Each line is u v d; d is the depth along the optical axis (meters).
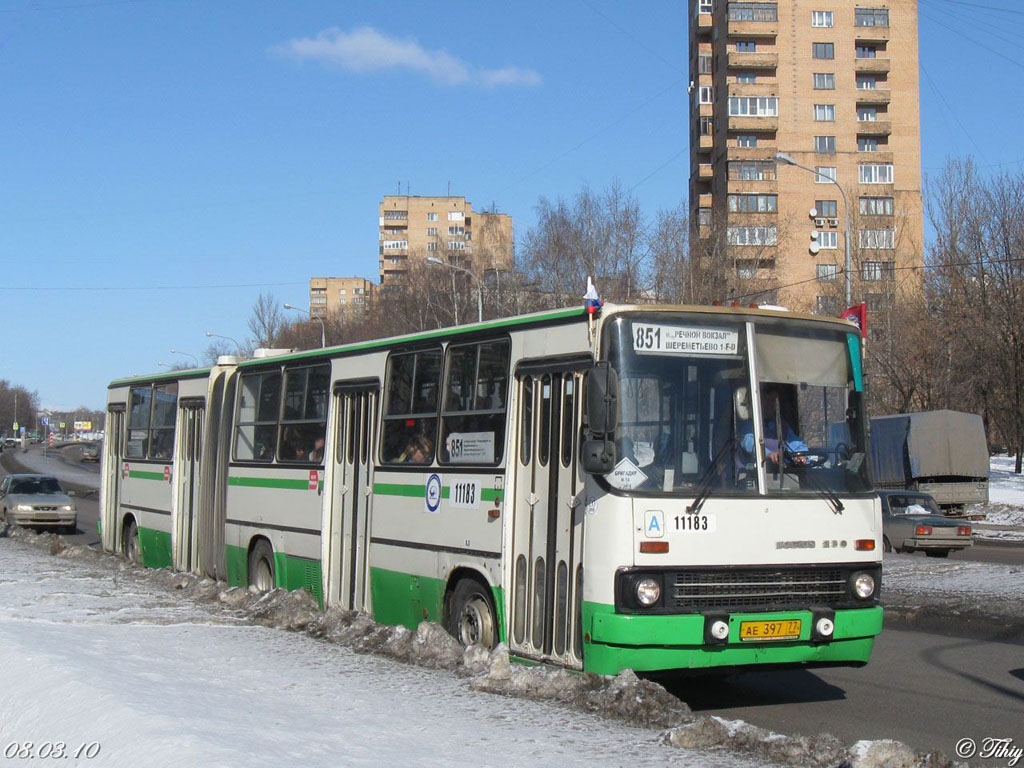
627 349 8.62
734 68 77.19
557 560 9.09
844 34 77.44
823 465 9.05
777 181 75.94
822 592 8.83
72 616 12.50
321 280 152.25
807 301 62.44
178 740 6.07
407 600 11.25
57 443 156.88
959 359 49.41
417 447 11.31
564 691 8.32
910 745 8.01
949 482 37.75
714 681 10.60
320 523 13.00
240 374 15.52
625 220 50.03
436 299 58.00
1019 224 48.00
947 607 14.35
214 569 15.73
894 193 76.94
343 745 6.45
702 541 8.42
